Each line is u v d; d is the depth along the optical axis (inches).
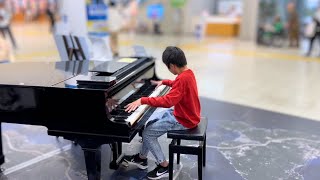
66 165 125.5
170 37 567.5
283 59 366.9
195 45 470.6
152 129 107.6
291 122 173.6
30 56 333.1
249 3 533.3
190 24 617.0
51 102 92.8
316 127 166.4
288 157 132.0
